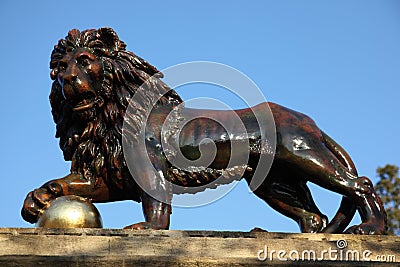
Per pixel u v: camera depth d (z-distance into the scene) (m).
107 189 10.88
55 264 8.95
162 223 10.27
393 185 17.58
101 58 10.91
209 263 9.06
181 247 9.22
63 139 11.24
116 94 10.89
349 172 10.62
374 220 10.30
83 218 9.71
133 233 9.28
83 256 8.97
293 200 11.12
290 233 9.48
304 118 11.00
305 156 10.65
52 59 10.98
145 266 8.99
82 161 10.94
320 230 10.97
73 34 10.96
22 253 9.01
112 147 10.80
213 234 9.38
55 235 9.17
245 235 9.43
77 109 10.77
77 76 10.65
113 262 8.98
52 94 11.02
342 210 10.73
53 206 9.81
